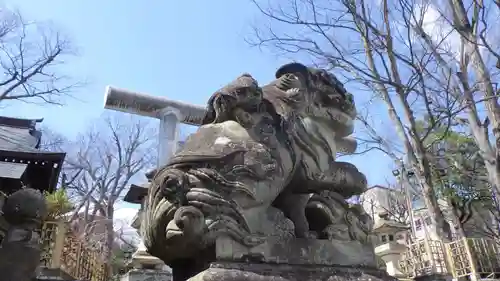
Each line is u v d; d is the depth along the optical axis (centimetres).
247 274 226
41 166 1448
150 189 267
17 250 304
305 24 1277
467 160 1454
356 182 298
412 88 955
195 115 548
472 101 812
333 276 247
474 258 944
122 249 2288
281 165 266
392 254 1065
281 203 286
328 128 306
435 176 1416
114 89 529
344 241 268
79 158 2523
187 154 255
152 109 538
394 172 1755
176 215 229
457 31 842
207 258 240
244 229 240
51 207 840
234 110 276
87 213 2309
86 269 959
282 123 281
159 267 591
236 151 253
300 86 303
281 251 246
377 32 962
